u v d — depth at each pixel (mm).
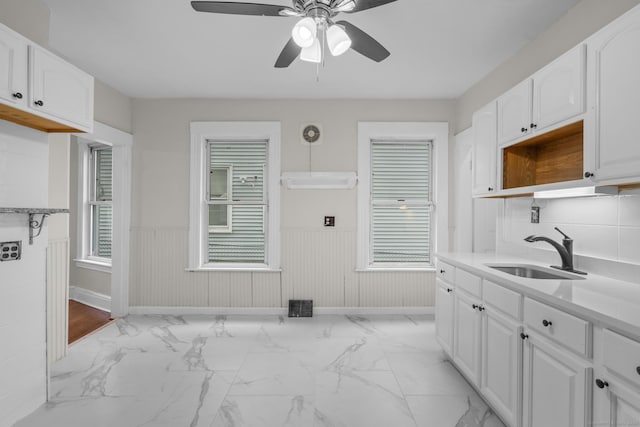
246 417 1891
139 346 2855
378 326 3355
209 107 3713
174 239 3715
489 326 1892
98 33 2418
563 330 1330
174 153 3711
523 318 1602
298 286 3729
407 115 3729
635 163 1312
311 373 2396
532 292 1508
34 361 1943
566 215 2113
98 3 2078
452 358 2398
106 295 3979
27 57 1603
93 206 4332
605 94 1451
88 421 1852
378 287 3742
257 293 3727
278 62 2047
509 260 2369
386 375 2375
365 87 3398
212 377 2332
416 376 2363
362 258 3719
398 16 2203
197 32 2400
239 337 3059
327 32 1670
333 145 3717
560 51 2207
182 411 1942
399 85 3348
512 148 2277
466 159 3561
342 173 3629
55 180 2449
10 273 1799
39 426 1809
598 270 1867
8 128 1778
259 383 2256
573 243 2053
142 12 2172
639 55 1292
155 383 2250
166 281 3717
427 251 3867
